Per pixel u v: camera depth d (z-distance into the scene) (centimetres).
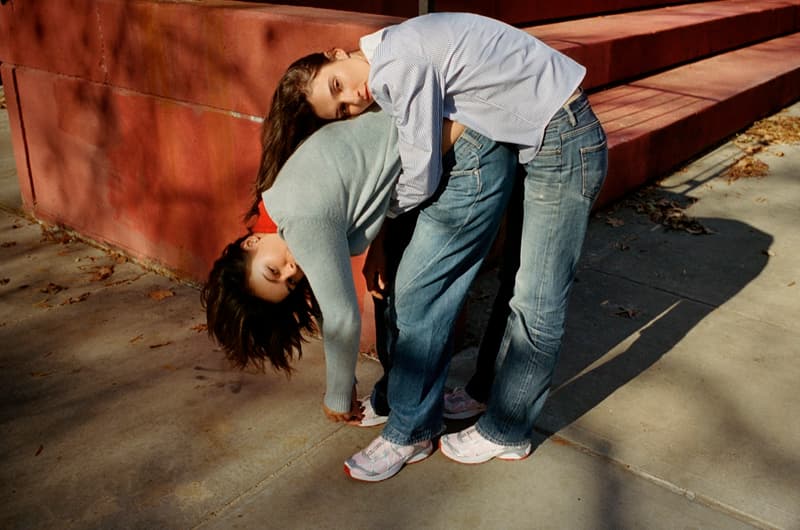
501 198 214
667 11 834
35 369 316
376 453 244
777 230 440
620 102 564
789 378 297
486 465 250
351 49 279
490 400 245
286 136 202
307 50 293
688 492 237
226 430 273
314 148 197
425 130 193
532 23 679
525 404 238
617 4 796
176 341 336
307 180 193
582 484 241
